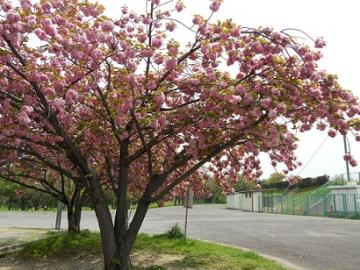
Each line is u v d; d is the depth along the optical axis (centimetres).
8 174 1208
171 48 720
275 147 777
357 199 3766
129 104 707
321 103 655
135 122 731
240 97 657
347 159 733
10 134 768
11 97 712
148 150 794
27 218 3438
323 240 1700
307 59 637
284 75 650
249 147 835
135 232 803
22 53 765
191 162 1154
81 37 686
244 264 1028
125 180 838
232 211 5641
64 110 750
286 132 750
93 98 845
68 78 718
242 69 704
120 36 729
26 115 678
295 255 1273
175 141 917
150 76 755
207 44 721
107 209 812
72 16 724
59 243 1317
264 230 2208
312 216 4056
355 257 1229
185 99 818
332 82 651
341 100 662
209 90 707
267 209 5519
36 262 1138
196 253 1167
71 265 1080
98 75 739
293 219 3384
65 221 3014
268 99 629
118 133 806
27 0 671
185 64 772
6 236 1788
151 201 809
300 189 5622
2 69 695
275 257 1230
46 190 1523
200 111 740
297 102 657
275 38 651
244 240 1703
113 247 796
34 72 656
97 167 1155
